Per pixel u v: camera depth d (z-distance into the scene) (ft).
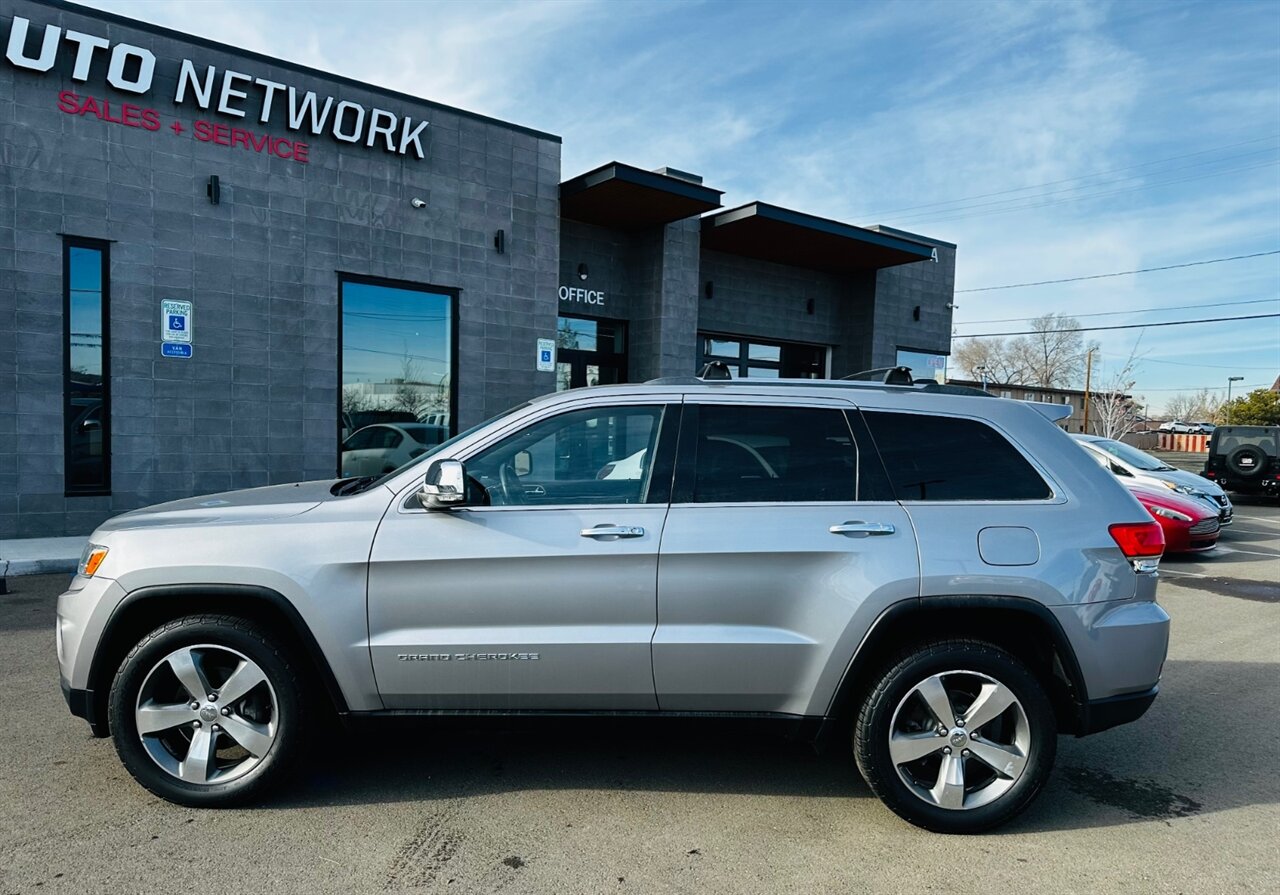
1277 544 39.73
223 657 11.19
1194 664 19.06
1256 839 10.87
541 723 11.21
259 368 31.73
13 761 12.44
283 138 31.89
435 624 10.99
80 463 28.86
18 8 26.84
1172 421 262.88
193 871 9.59
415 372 35.83
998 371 225.76
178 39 29.58
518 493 11.46
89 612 10.95
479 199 36.91
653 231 44.34
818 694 10.94
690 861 10.06
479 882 9.50
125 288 29.09
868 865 10.05
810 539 10.91
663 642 10.88
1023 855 10.37
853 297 56.44
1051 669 11.19
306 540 10.98
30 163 27.37
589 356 45.06
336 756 13.06
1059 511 11.29
